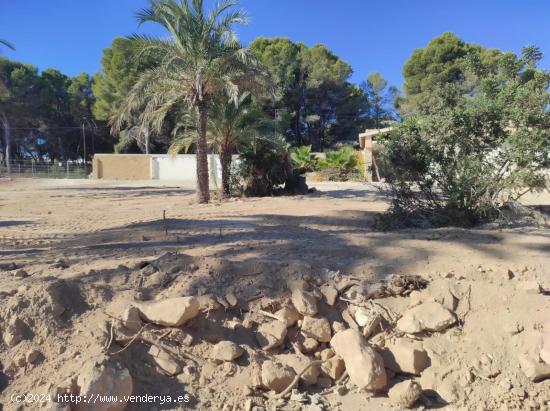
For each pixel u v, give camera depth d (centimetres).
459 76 3791
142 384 340
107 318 372
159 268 459
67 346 347
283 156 1770
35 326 357
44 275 462
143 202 1444
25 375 329
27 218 1008
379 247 575
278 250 569
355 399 357
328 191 1908
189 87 1402
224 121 1636
